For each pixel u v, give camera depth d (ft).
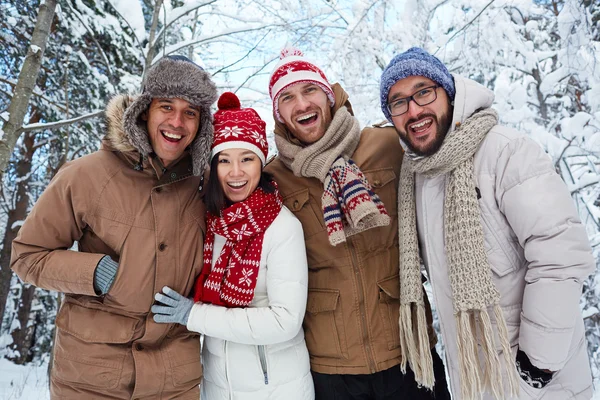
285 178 6.28
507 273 4.89
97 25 14.99
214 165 5.42
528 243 4.58
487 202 4.88
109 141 5.30
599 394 12.17
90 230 5.23
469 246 4.83
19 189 23.02
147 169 5.26
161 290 5.16
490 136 4.99
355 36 15.64
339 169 5.72
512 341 4.91
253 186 5.48
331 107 6.47
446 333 5.31
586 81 14.64
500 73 15.56
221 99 6.04
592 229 15.20
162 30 13.20
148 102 5.06
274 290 5.13
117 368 4.95
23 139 21.06
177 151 5.22
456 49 15.43
